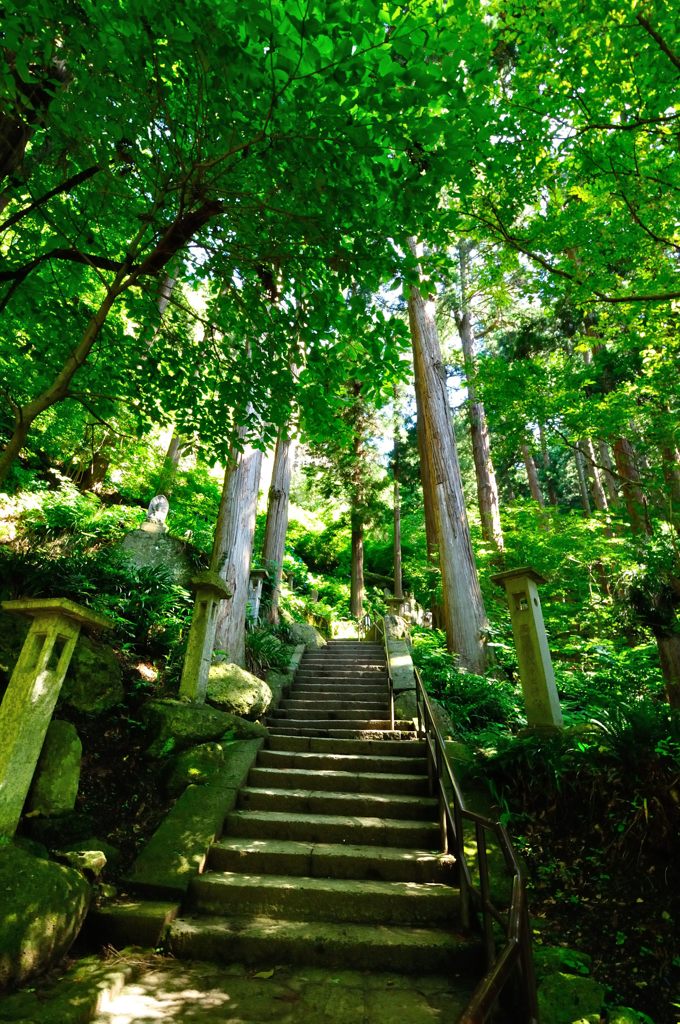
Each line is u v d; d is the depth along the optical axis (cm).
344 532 2133
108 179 339
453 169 286
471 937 300
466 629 886
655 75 366
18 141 357
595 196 479
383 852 376
